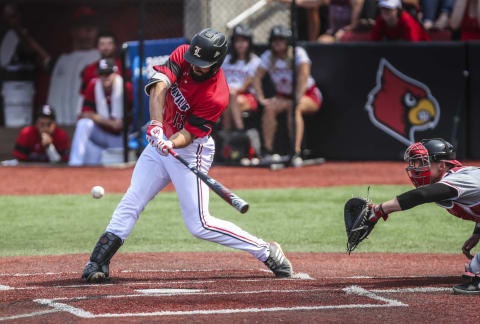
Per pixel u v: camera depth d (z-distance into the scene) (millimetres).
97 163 46562
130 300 16078
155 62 44188
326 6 51438
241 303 15797
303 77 43562
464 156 44625
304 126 46094
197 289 17453
